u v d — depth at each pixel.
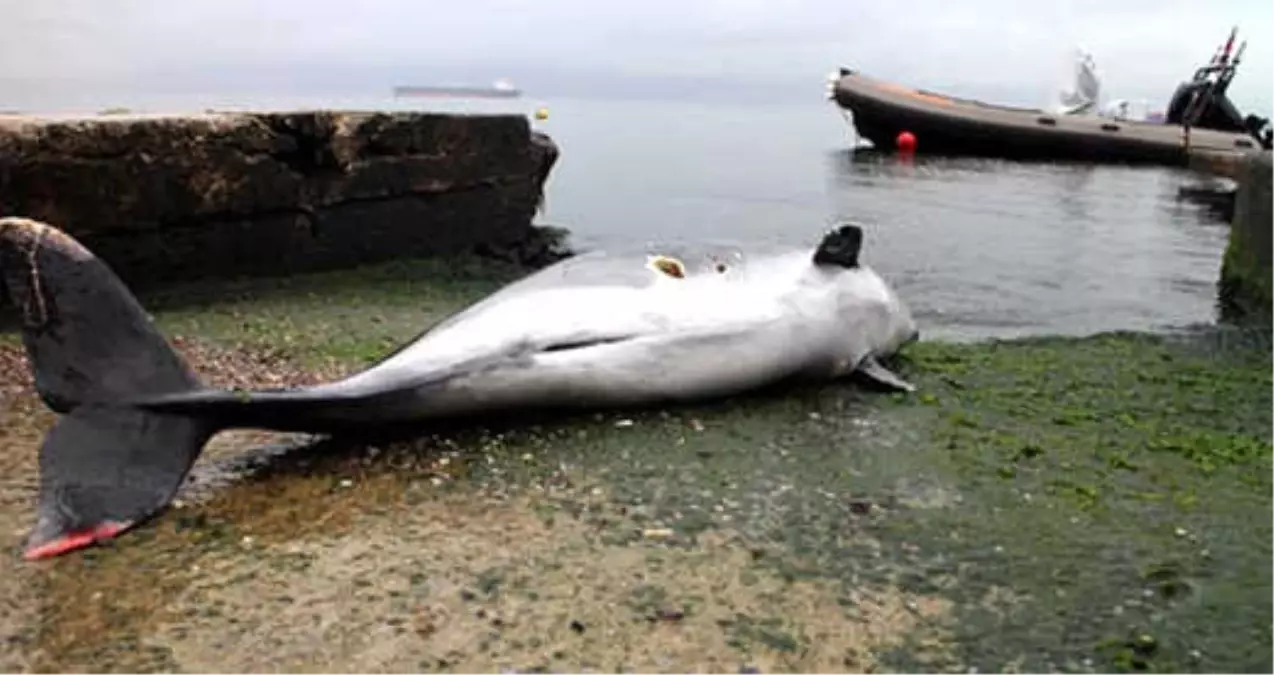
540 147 11.22
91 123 7.58
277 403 4.39
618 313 5.46
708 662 3.19
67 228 7.55
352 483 4.46
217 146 8.30
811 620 3.45
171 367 4.23
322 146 9.07
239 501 4.25
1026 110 31.22
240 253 8.66
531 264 10.66
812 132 52.97
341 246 9.34
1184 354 7.62
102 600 3.48
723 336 5.68
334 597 3.53
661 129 54.00
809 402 5.86
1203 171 27.12
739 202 19.39
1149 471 4.92
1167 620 3.47
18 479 4.44
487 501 4.32
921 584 3.71
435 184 9.91
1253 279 9.84
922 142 31.80
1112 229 16.12
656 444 5.05
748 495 4.48
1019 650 3.30
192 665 3.13
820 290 6.20
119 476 4.02
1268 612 3.52
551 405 5.26
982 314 9.54
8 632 3.28
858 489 4.58
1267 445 5.43
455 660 3.17
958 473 4.81
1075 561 3.90
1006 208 18.89
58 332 3.98
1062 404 6.10
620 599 3.55
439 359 4.90
